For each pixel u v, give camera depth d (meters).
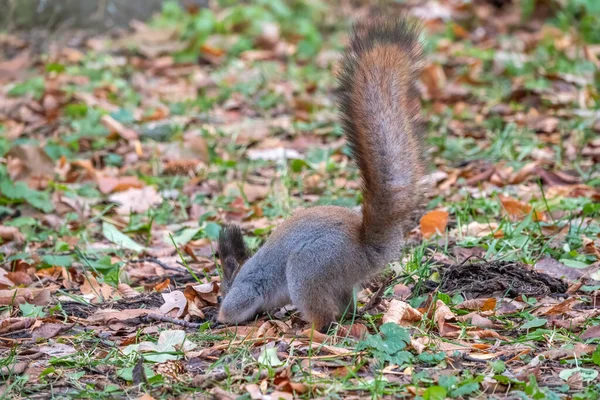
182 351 7.99
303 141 16.03
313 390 7.04
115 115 17.12
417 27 8.45
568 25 22.14
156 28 23.28
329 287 8.01
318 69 20.98
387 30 8.38
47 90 18.61
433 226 11.06
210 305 9.52
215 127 17.09
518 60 19.77
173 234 12.07
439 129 16.28
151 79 20.55
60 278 10.54
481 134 15.82
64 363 7.93
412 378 7.19
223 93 19.08
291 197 13.40
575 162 13.99
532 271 9.62
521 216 11.55
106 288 9.97
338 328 8.11
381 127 8.05
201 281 10.20
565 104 16.89
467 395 7.00
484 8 24.66
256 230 11.70
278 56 22.06
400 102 8.18
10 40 23.16
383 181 7.96
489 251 10.20
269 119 17.66
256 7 24.33
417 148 8.20
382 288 8.66
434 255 10.42
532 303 8.98
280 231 8.48
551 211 11.69
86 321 9.02
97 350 8.25
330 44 23.09
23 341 8.54
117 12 24.48
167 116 17.75
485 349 7.92
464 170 13.74
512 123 15.63
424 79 18.22
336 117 17.30
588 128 15.23
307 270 8.03
